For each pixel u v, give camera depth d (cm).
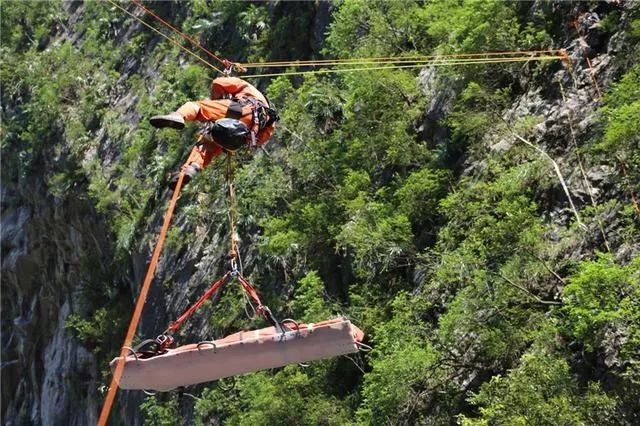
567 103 2583
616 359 2009
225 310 3428
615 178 2309
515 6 2920
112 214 4509
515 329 2223
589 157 2412
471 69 2816
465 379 2330
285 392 2709
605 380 2020
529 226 2331
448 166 2833
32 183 5378
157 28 5175
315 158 3231
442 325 2275
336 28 3369
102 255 4812
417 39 3234
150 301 4019
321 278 3072
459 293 2338
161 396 3706
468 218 2552
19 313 5759
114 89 5156
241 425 2738
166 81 4588
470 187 2603
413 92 3069
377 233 2678
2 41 6103
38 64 5631
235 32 4472
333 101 3347
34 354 5606
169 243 3994
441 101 2967
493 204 2478
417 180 2756
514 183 2428
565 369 2012
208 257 3738
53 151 5188
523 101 2738
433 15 3206
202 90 4347
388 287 2761
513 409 1947
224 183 3756
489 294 2248
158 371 1437
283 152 3453
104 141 4912
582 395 1997
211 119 1661
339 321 1458
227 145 1623
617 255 2169
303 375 2722
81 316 4841
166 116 1598
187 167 1587
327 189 3197
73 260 5131
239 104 1681
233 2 4531
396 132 2928
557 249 2291
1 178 5791
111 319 4603
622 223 2223
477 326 2258
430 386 2364
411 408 2367
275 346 1454
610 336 2038
